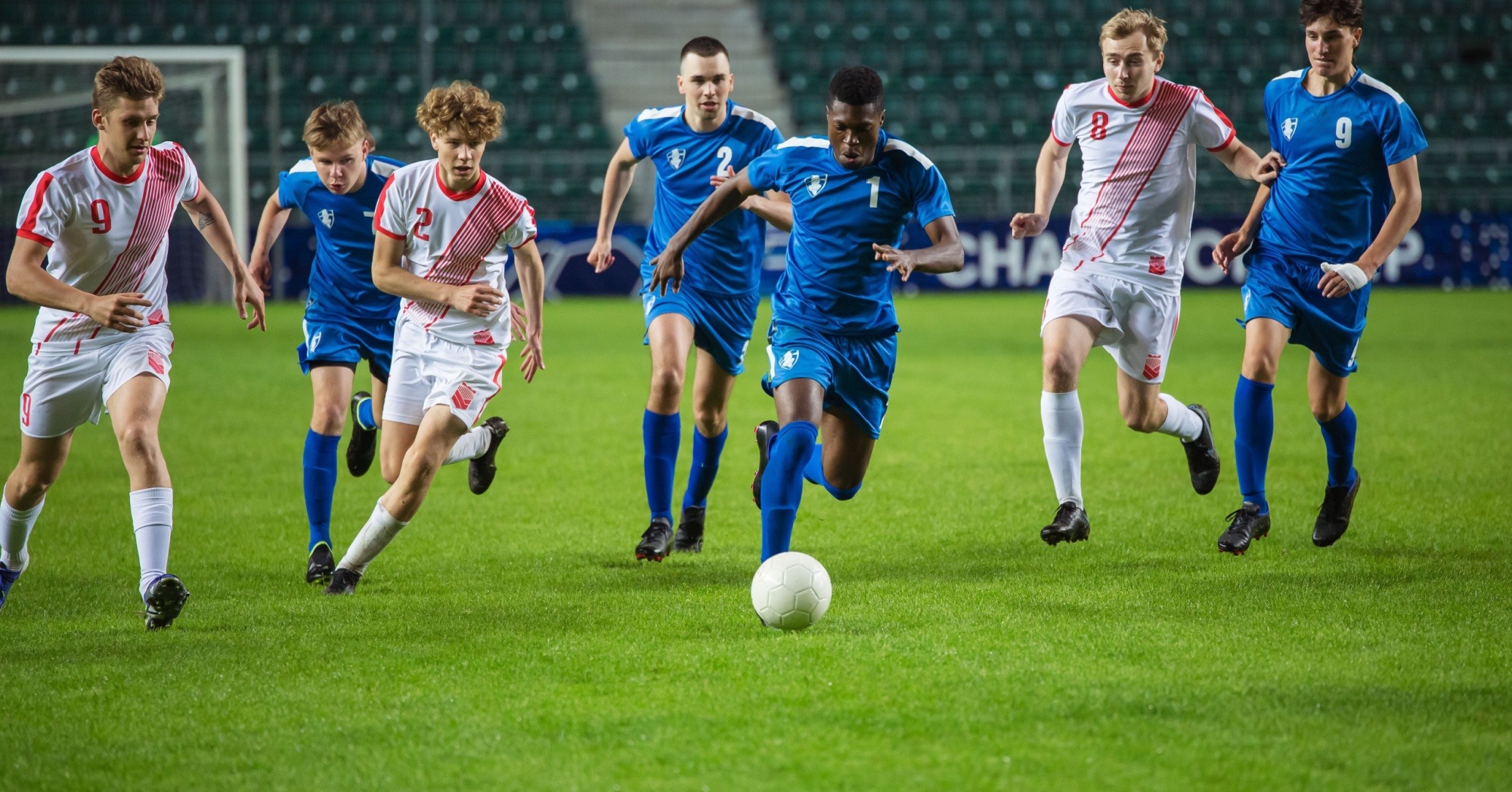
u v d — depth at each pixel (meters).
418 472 10.95
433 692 8.47
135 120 9.98
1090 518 14.45
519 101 58.03
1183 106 12.79
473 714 8.05
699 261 13.58
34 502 10.64
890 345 11.57
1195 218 52.91
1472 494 15.39
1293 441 19.59
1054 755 7.31
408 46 59.59
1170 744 7.46
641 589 11.40
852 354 11.37
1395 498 15.24
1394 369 27.78
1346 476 12.99
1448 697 8.20
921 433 20.69
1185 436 14.16
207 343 34.75
